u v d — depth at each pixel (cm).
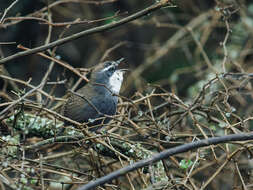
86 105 1142
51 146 1138
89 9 1781
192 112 1131
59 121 1086
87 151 1040
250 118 1023
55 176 1161
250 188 1023
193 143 756
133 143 968
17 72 1677
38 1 1658
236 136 768
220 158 1132
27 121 1042
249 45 1612
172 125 1105
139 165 720
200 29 1662
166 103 1157
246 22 1570
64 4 1764
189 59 1648
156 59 1652
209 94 1129
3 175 882
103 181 693
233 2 1558
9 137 945
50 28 1192
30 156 1128
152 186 870
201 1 1823
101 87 1167
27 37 1709
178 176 1152
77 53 1819
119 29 1838
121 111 1196
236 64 1239
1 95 1162
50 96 1136
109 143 963
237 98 1309
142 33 1908
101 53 1806
